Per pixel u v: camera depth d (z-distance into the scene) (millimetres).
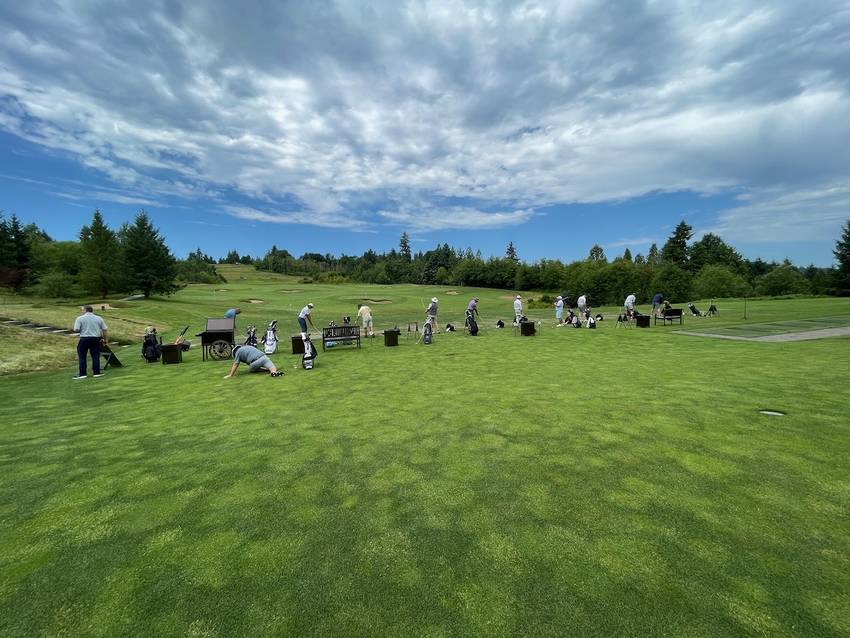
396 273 110688
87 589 2834
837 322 20266
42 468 4887
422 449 5285
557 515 3641
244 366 12188
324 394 8469
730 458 4734
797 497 3840
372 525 3553
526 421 6332
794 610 2506
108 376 10938
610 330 20328
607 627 2422
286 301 44625
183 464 4953
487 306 43312
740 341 15227
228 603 2682
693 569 2893
